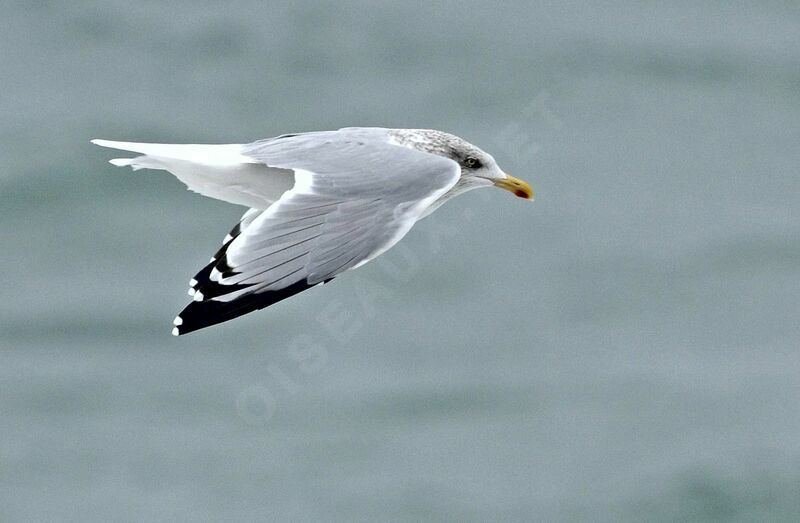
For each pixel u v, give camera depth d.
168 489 15.12
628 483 15.06
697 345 17.83
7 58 27.23
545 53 28.25
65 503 14.99
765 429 15.92
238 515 14.64
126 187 21.81
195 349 17.47
